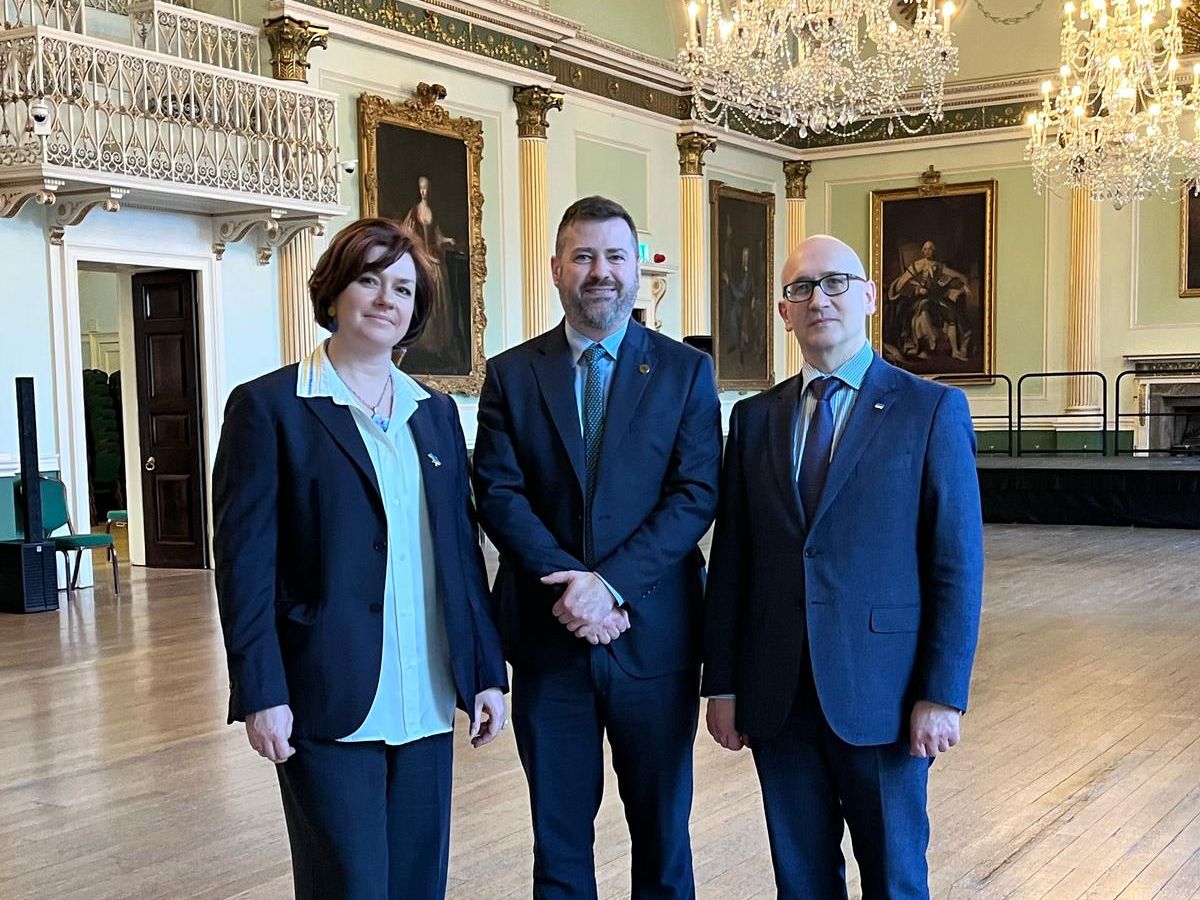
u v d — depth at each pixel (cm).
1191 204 1609
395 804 251
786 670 266
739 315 1747
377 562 244
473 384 1270
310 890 242
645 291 1573
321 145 1047
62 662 700
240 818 434
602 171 1488
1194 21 1565
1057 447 1695
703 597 298
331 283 243
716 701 282
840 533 263
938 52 1097
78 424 962
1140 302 1652
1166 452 1539
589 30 1462
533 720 285
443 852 258
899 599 263
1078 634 736
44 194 851
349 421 245
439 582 255
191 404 1068
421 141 1205
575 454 281
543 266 1365
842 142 1831
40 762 505
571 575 269
